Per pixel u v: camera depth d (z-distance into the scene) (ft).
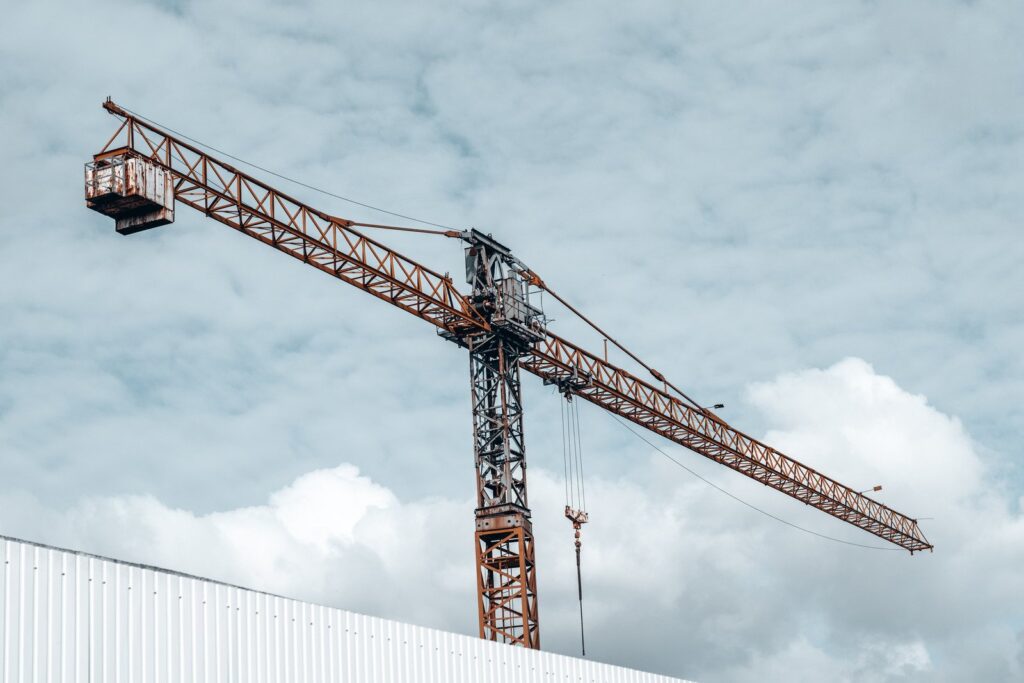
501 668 200.23
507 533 366.22
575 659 213.46
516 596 363.97
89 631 150.30
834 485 520.83
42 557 147.84
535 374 400.88
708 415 459.73
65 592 149.07
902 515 556.51
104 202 293.02
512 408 377.50
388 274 351.67
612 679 220.02
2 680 141.59
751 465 488.02
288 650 171.42
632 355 432.66
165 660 157.17
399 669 185.06
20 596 144.87
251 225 332.19
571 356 402.72
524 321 379.14
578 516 374.63
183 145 314.76
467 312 370.32
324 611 177.58
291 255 340.39
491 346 374.84
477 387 376.27
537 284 391.04
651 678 228.22
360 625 181.68
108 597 153.07
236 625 166.09
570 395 406.00
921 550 568.00
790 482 505.25
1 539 144.46
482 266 374.43
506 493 368.27
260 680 166.91
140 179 291.17
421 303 361.71
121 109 301.02
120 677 152.05
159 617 157.79
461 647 194.59
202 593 163.32
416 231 363.15
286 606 172.96
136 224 297.12
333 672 176.14
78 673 148.25
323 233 341.82
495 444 373.40
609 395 419.33
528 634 357.61
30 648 144.56
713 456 474.49
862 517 538.88
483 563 367.04
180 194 317.42
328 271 346.13
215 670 162.20
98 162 293.02
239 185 327.06
